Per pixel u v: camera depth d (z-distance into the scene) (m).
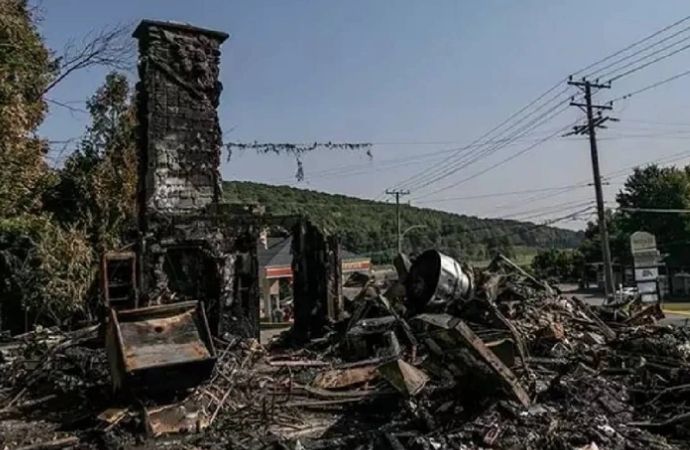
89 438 7.02
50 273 16.88
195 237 12.42
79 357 9.57
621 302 16.42
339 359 11.13
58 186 20.67
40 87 16.89
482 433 6.45
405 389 7.14
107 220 20.84
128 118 22.19
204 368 7.90
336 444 6.57
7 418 7.87
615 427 6.95
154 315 8.16
